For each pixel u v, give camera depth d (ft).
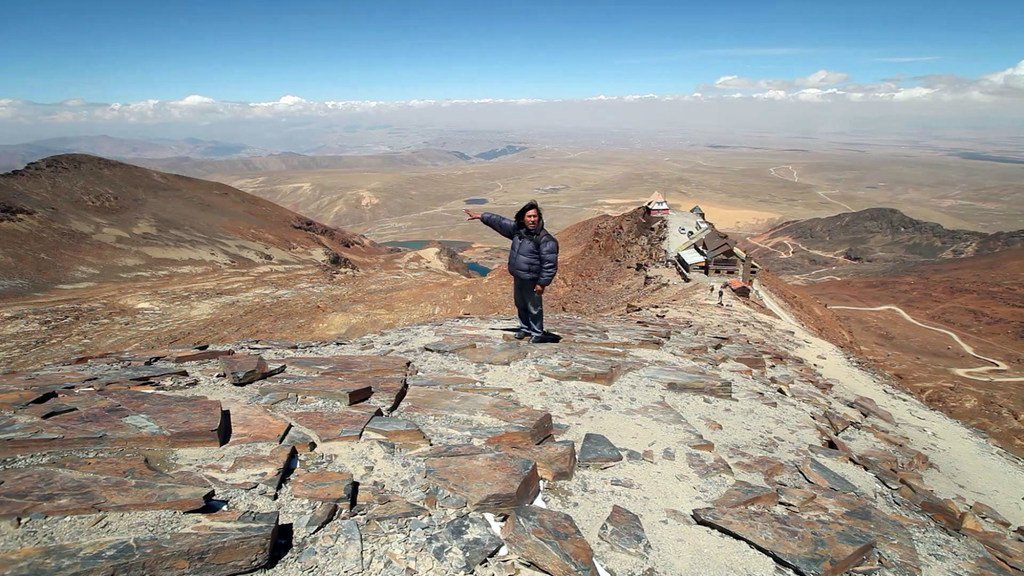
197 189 382.83
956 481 27.89
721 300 93.25
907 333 204.74
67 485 14.73
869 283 313.94
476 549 14.49
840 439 28.14
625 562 15.16
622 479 19.80
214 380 25.00
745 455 23.35
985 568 17.42
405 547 14.34
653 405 27.84
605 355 35.65
